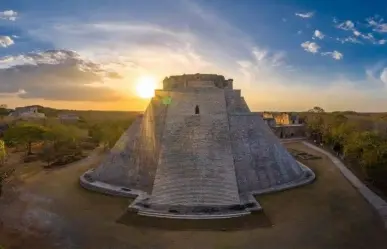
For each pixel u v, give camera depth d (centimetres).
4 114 14325
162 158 3500
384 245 2406
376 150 4384
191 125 3753
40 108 17200
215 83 4678
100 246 2394
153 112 4041
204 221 2823
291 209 3153
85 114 19262
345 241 2473
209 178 3300
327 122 10338
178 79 4678
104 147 7588
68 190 3850
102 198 3500
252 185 3603
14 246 2388
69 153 6488
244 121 3975
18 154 6650
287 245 2403
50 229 2705
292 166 4209
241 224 2772
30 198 3544
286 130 10025
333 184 4138
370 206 3272
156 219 2867
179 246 2384
